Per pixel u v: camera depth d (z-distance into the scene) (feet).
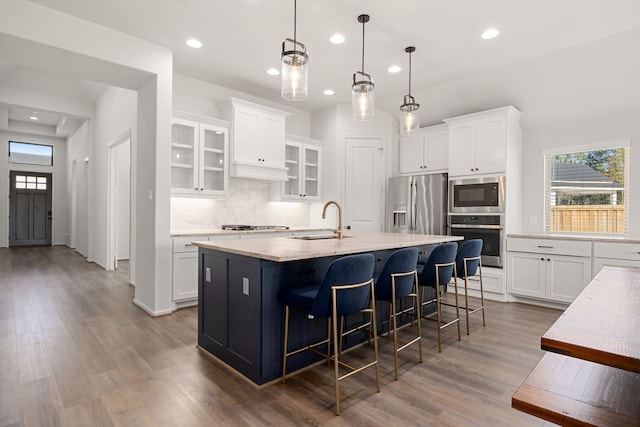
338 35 11.00
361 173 18.08
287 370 7.64
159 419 5.98
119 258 24.12
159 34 11.05
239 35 11.09
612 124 13.33
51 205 32.68
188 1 9.26
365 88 9.29
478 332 10.55
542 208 15.01
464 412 6.26
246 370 7.47
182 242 12.38
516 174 15.02
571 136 14.29
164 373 7.68
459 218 15.46
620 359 2.82
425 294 12.23
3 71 17.83
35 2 9.30
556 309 13.07
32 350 8.81
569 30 10.57
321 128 18.88
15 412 6.12
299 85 7.86
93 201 23.15
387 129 18.28
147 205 12.25
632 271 6.70
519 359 8.56
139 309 12.53
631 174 12.96
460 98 15.71
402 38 11.16
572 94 13.39
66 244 32.86
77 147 28.35
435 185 16.08
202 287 9.04
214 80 15.07
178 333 10.14
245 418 6.03
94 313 12.01
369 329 9.17
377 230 18.02
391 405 6.49
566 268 12.75
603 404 3.34
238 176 14.85
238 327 7.75
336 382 6.25
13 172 31.32
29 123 29.66
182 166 13.64
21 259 23.88
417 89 15.60
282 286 7.54
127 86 12.76
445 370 7.96
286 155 17.83
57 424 5.81
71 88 20.56
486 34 10.85
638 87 12.17
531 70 13.15
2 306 12.75
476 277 14.87
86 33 10.18
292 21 10.22
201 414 6.14
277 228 15.87
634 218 12.91
